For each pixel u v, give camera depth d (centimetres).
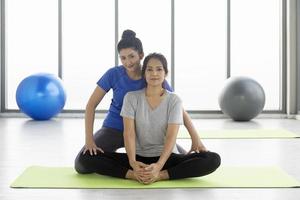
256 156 443
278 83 819
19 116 791
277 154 454
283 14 793
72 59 813
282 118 783
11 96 823
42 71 812
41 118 736
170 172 336
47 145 504
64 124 690
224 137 566
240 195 306
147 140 339
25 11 808
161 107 335
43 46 811
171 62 801
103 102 812
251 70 814
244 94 722
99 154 343
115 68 359
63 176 354
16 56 816
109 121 359
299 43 782
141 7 801
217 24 809
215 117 791
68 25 805
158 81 332
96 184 330
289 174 368
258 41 811
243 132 608
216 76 823
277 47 813
